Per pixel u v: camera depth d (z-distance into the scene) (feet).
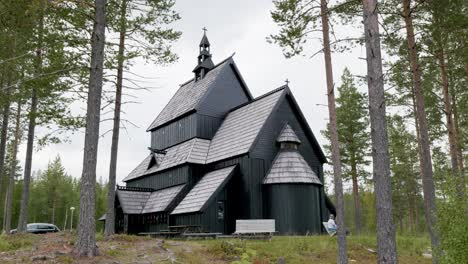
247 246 59.21
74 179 290.35
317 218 88.69
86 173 44.75
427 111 82.38
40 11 47.39
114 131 67.87
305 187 88.48
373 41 37.42
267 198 89.86
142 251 49.90
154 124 130.82
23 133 103.60
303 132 103.60
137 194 108.68
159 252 50.24
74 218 248.52
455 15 53.98
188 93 126.52
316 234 85.10
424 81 63.36
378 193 34.53
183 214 90.33
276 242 65.16
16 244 55.93
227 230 89.51
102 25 48.08
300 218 86.38
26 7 46.62
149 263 44.01
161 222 97.55
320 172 104.88
